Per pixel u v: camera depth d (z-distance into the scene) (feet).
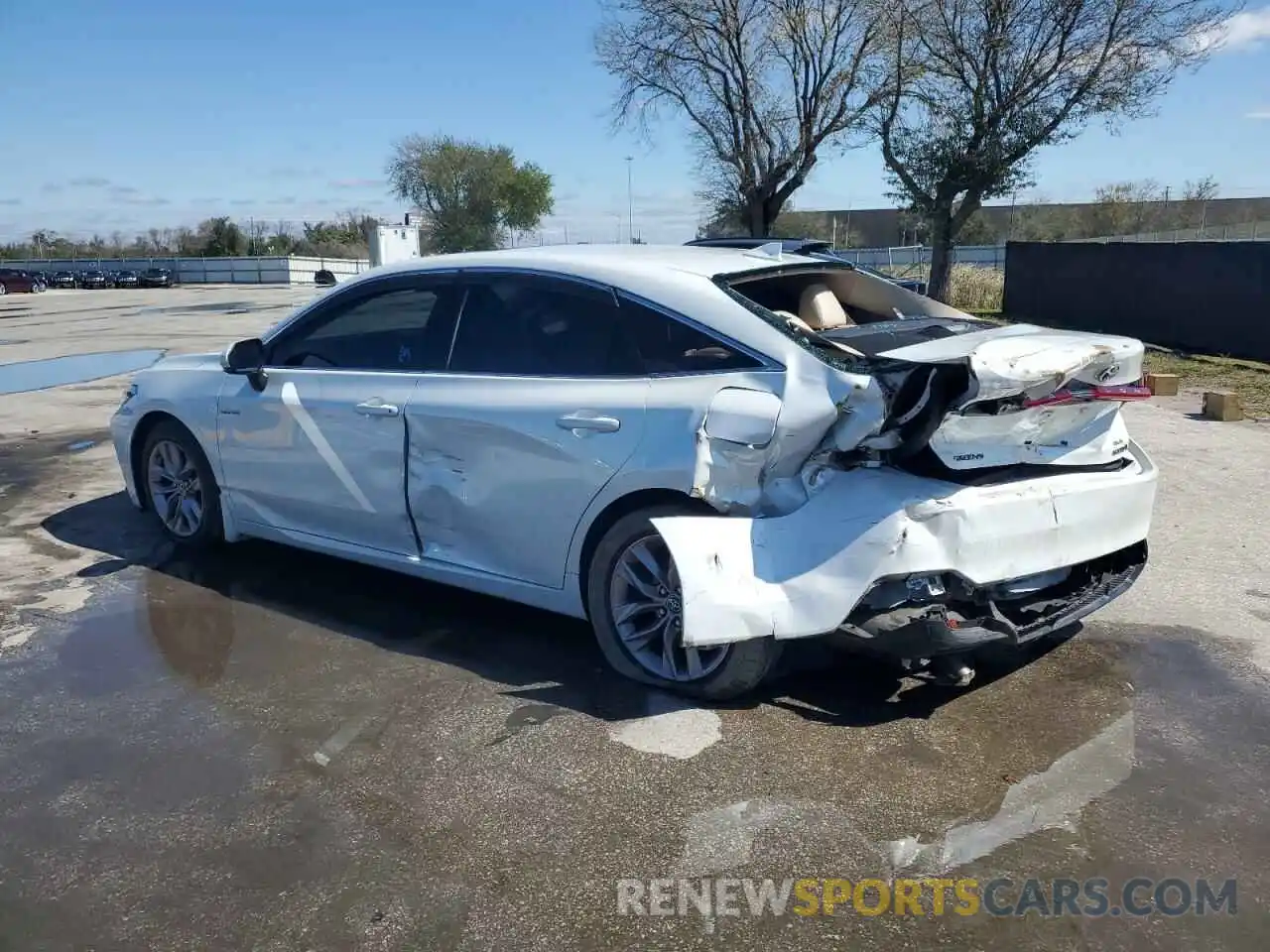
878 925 8.93
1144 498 13.55
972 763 11.54
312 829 10.37
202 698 13.25
